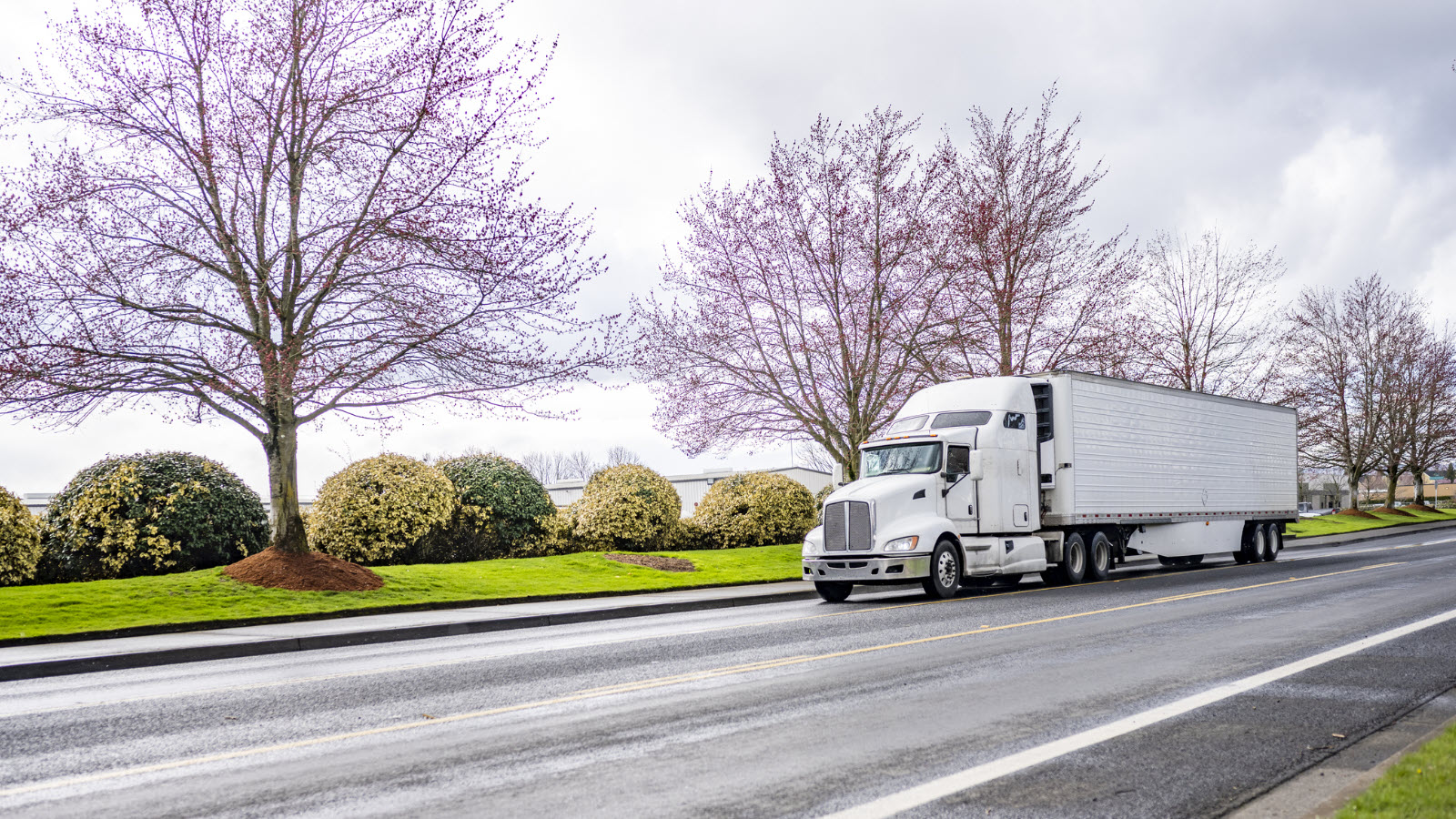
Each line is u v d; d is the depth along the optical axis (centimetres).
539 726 684
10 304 1460
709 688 826
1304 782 525
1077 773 541
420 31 1747
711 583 2066
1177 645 1033
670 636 1236
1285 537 3828
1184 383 3503
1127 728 649
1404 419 5359
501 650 1151
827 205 2523
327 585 1620
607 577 2003
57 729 722
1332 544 3522
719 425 2577
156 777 564
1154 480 2230
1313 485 11744
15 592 1464
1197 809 477
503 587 1816
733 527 2791
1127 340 2789
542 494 2525
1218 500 2475
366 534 2084
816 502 2958
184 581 1577
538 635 1330
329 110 1675
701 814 471
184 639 1267
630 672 932
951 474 1822
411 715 737
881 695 777
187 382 1619
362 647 1258
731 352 2562
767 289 2559
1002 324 2650
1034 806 481
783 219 2567
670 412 2638
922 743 613
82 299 1544
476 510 2342
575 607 1628
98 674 1061
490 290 1738
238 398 1642
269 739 664
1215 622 1227
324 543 2078
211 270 1662
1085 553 2089
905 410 2027
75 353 1510
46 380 1480
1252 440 2659
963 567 1816
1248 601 1493
